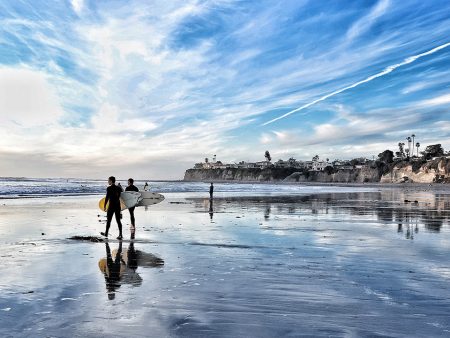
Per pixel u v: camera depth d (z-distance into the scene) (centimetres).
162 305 579
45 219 1897
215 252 1031
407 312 548
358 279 741
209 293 644
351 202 3566
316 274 781
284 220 1889
